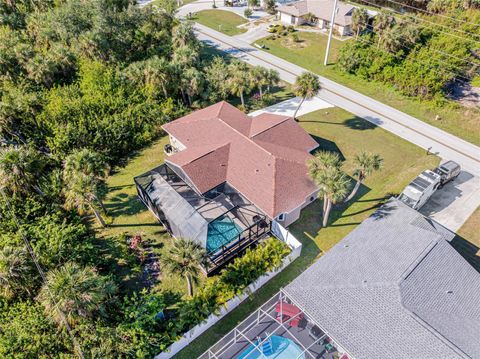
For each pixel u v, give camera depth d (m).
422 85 50.28
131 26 62.09
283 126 39.97
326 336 22.66
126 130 43.97
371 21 70.31
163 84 48.50
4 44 54.44
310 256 30.31
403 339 20.27
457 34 58.69
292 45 69.12
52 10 65.44
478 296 23.28
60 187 34.72
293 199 32.25
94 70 50.44
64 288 22.12
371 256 25.22
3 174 31.58
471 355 19.14
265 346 22.64
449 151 42.03
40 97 46.50
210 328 25.47
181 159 35.50
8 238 28.62
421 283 22.89
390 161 40.59
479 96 52.22
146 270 29.55
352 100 52.16
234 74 47.50
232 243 29.41
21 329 23.52
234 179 34.12
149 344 23.28
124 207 35.44
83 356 22.19
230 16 84.38
